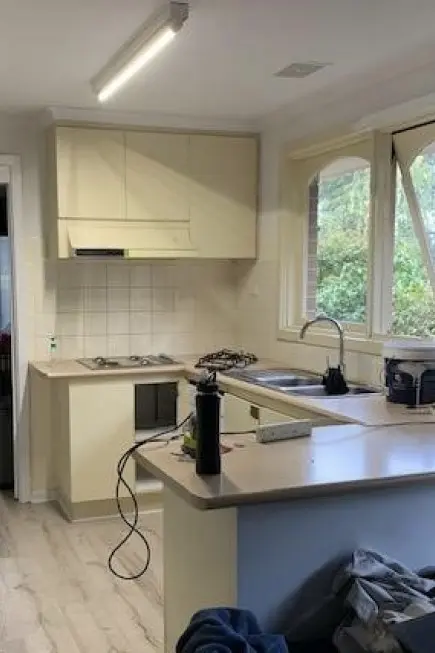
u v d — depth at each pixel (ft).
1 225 17.52
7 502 15.72
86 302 15.96
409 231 11.91
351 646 5.81
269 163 15.57
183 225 15.43
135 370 14.44
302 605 6.61
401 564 6.72
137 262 16.31
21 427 15.61
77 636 9.77
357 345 12.60
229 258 16.03
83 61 11.27
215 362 15.03
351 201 13.51
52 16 9.21
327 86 12.75
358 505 6.80
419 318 11.71
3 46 10.47
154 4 8.81
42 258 15.55
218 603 6.76
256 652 5.20
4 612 10.46
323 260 14.49
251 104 14.15
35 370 15.28
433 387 10.02
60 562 12.28
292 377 13.33
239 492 5.95
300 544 6.58
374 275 12.36
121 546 13.03
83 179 14.62
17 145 15.16
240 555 6.37
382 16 9.22
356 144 12.84
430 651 5.16
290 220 14.98
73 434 14.16
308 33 9.89
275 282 15.37
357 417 9.14
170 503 7.96
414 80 11.10
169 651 8.12
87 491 14.33
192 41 10.23
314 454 7.22
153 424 15.97
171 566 8.01
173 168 15.28
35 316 15.58
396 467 6.73
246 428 12.64
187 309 16.81
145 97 13.55
